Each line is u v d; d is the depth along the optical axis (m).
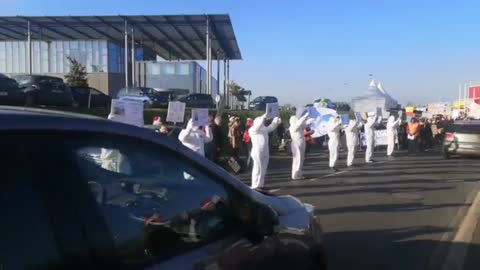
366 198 11.21
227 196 3.03
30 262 1.90
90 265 2.10
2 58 57.66
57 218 2.02
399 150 28.33
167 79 56.31
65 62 55.91
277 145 25.81
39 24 43.78
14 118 2.04
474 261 6.42
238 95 63.16
